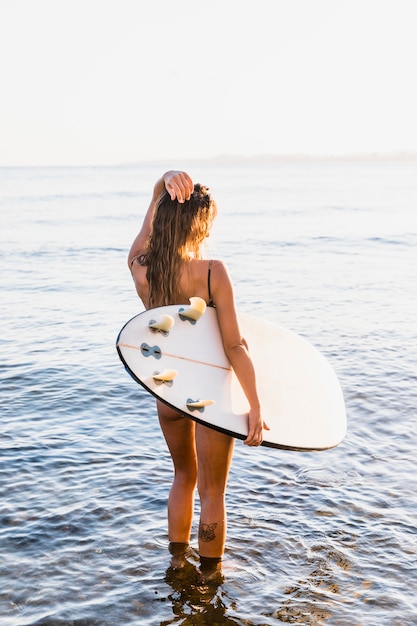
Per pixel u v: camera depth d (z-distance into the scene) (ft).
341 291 38.42
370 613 10.03
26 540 11.94
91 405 19.29
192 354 9.68
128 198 175.94
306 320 30.55
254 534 12.16
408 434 17.08
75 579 10.85
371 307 33.58
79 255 57.93
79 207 134.21
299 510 13.05
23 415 18.38
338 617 9.95
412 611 10.07
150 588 10.64
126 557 11.46
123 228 85.66
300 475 14.61
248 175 488.85
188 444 11.26
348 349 25.26
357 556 11.51
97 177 476.54
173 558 11.42
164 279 9.91
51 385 21.06
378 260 53.57
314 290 38.83
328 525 12.50
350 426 17.62
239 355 9.67
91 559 11.41
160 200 9.98
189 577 10.90
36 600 10.30
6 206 135.95
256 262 52.90
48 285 41.19
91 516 12.80
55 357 24.40
